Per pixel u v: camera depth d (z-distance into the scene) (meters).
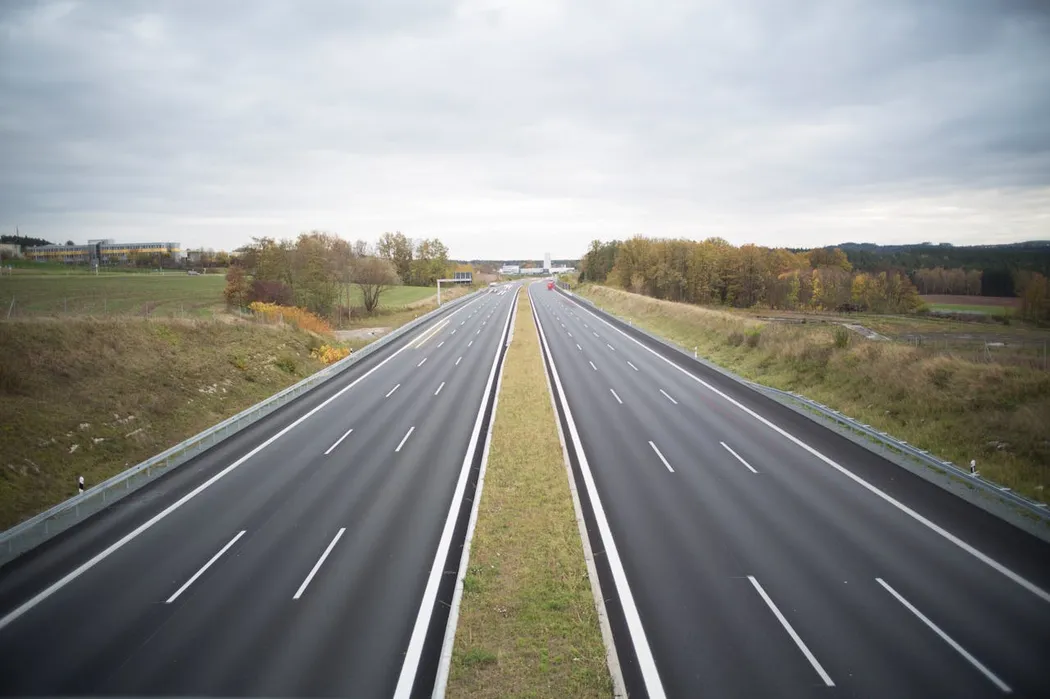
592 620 11.83
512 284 179.00
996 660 10.20
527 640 11.23
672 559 14.05
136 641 11.03
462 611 12.16
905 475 19.30
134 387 28.28
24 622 11.69
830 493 17.88
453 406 29.77
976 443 20.83
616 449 22.42
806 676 9.91
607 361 41.97
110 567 13.92
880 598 12.20
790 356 35.59
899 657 10.33
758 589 12.65
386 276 84.19
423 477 19.98
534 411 28.22
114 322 33.84
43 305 55.59
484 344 51.56
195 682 9.89
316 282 69.56
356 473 20.42
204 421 28.31
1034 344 46.34
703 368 39.00
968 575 13.05
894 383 26.73
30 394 24.05
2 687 9.71
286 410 29.28
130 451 23.47
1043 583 12.66
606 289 105.75
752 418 26.55
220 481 19.67
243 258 84.38
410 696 9.69
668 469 20.17
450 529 16.02
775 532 15.34
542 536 15.42
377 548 14.92
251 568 13.88
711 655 10.56
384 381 36.28
